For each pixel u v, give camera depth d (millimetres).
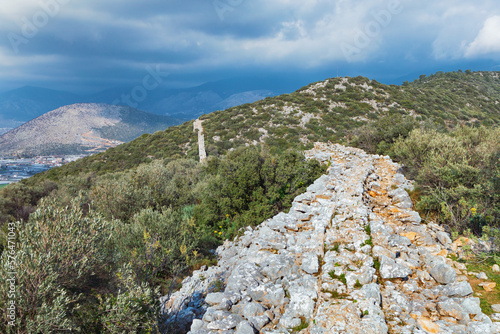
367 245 5258
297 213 7852
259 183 11023
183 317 4934
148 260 6371
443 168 7203
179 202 14344
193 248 8453
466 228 5832
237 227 9867
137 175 15172
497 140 7723
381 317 3428
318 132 47875
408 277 4453
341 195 8047
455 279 4148
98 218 6059
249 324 3615
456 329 3186
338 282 4297
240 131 52688
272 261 5332
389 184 9500
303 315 3812
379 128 19641
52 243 5031
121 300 4508
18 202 19438
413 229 6059
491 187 5926
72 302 5020
